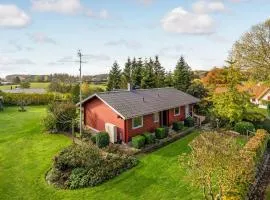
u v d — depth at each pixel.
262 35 40.03
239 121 32.94
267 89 62.31
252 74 40.72
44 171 21.45
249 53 40.56
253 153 19.17
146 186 18.97
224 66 34.06
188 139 29.56
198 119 37.12
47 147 26.73
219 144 13.42
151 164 22.56
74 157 21.20
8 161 23.58
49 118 31.44
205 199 14.72
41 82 115.88
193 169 14.24
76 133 30.36
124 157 22.72
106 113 29.31
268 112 45.22
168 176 20.33
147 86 51.88
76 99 48.84
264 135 24.61
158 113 32.16
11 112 47.59
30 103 58.34
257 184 19.20
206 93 46.38
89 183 19.30
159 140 29.00
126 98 30.91
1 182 19.83
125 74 60.62
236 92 32.25
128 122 27.67
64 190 18.72
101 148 25.81
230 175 13.02
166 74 56.88
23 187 19.17
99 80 95.31
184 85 51.56
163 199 17.22
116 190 18.58
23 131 32.81
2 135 31.47
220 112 32.69
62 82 79.06
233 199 13.23
